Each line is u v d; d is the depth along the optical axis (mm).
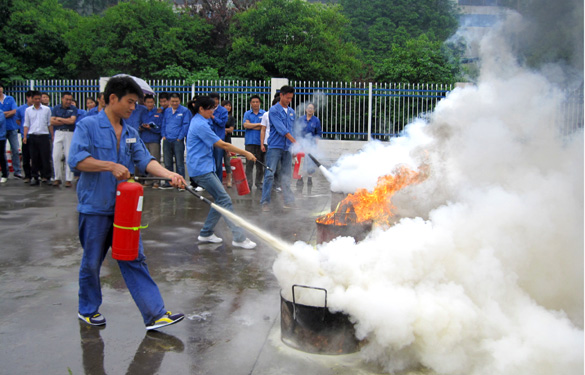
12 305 4246
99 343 3604
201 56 19344
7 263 5352
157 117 10445
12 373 3182
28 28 19172
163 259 5551
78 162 3582
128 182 3619
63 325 3879
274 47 18172
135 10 18703
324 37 17891
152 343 3611
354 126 15211
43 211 7973
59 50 19688
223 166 10625
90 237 3723
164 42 18656
